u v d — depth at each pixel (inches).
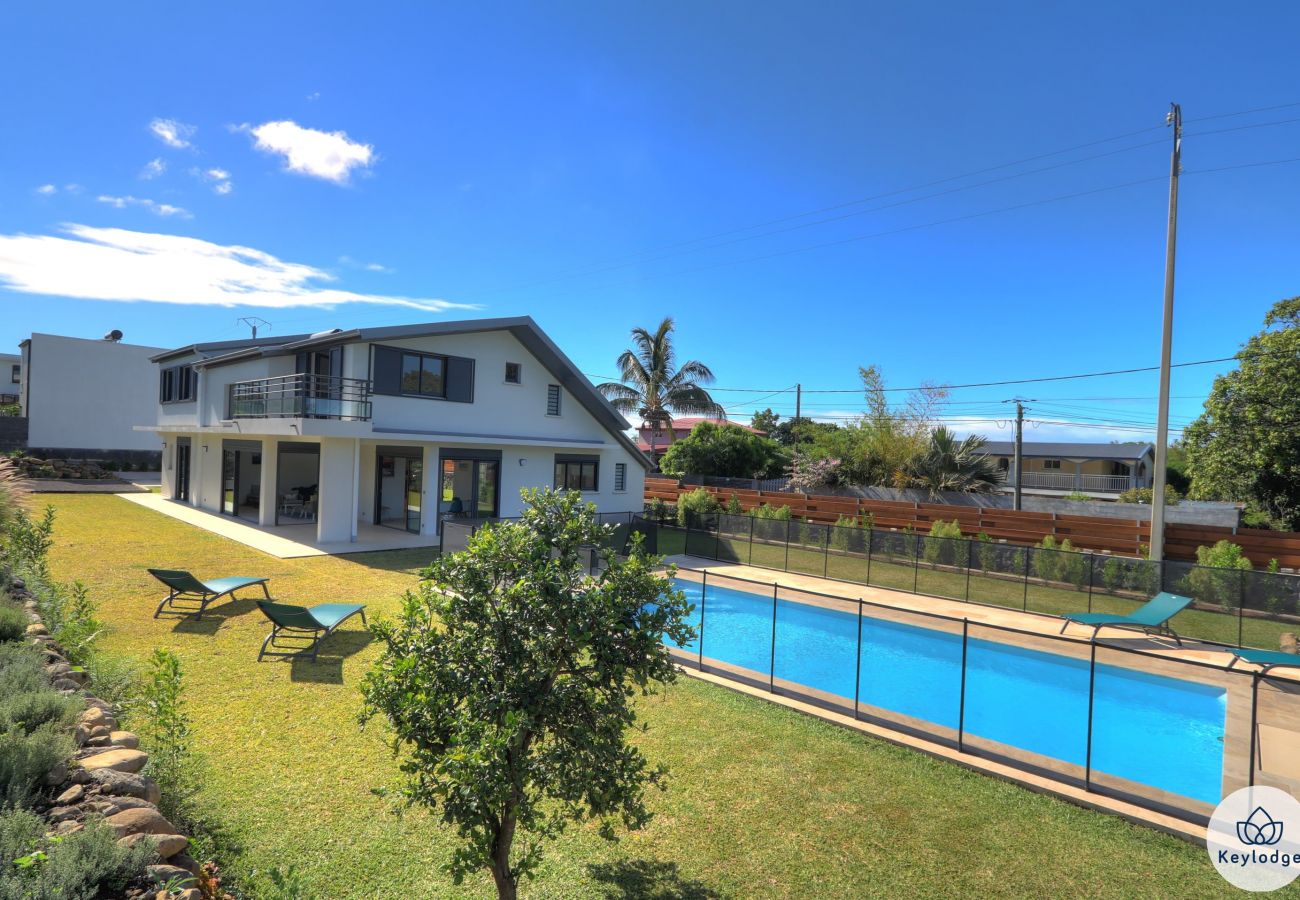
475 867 152.8
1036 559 719.1
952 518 1002.7
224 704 317.7
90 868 126.7
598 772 168.1
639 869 211.6
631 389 1691.7
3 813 141.1
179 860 161.0
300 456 1083.9
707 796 261.7
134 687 308.7
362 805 235.1
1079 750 370.0
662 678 174.1
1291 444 870.4
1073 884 213.8
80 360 1549.0
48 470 1342.3
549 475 994.1
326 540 772.0
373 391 799.1
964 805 264.2
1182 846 239.5
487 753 146.6
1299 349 875.4
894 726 334.3
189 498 1095.6
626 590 175.5
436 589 187.8
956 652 520.4
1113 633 570.6
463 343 888.9
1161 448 698.2
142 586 529.0
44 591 397.4
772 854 223.8
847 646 543.5
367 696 165.5
